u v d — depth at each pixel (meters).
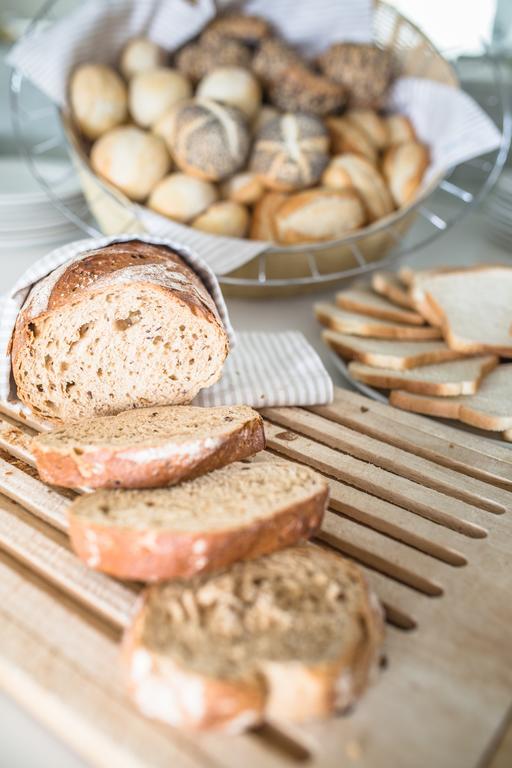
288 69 0.88
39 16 0.87
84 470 0.57
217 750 0.46
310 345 0.81
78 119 0.86
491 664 0.50
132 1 0.88
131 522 0.53
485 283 0.83
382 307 0.81
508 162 1.14
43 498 0.59
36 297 0.64
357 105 0.91
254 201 0.85
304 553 0.54
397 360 0.74
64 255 0.65
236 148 0.82
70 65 0.87
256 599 0.50
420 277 0.82
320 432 0.68
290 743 0.48
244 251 0.79
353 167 0.85
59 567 0.54
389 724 0.47
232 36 0.90
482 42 0.92
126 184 0.82
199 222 0.83
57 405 0.67
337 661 0.47
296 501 0.54
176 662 0.46
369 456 0.66
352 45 0.91
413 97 0.92
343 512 0.60
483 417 0.68
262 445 0.62
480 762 0.46
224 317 0.69
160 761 0.46
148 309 0.64
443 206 1.14
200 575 0.52
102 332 0.65
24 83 1.16
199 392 0.69
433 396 0.72
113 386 0.67
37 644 0.50
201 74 0.90
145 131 0.87
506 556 0.57
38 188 0.99
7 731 0.48
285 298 0.90
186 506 0.55
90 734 0.47
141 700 0.47
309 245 0.80
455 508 0.61
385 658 0.50
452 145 0.87
